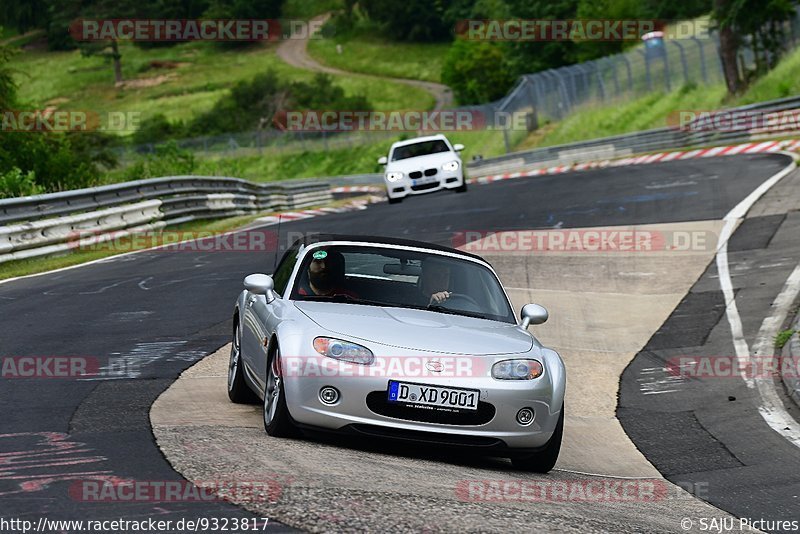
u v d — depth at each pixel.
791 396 33.50
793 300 46.47
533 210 85.44
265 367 25.11
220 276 58.47
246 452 21.45
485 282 28.14
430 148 109.69
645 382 36.88
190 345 37.88
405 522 16.83
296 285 26.64
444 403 23.05
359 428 22.89
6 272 62.12
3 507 16.78
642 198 86.94
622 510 20.77
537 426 23.77
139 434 23.00
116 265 65.12
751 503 22.50
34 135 118.19
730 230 66.31
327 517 16.67
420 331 24.31
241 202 114.38
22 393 28.34
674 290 52.06
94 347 36.81
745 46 177.38
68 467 19.66
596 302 50.50
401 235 75.62
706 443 29.11
